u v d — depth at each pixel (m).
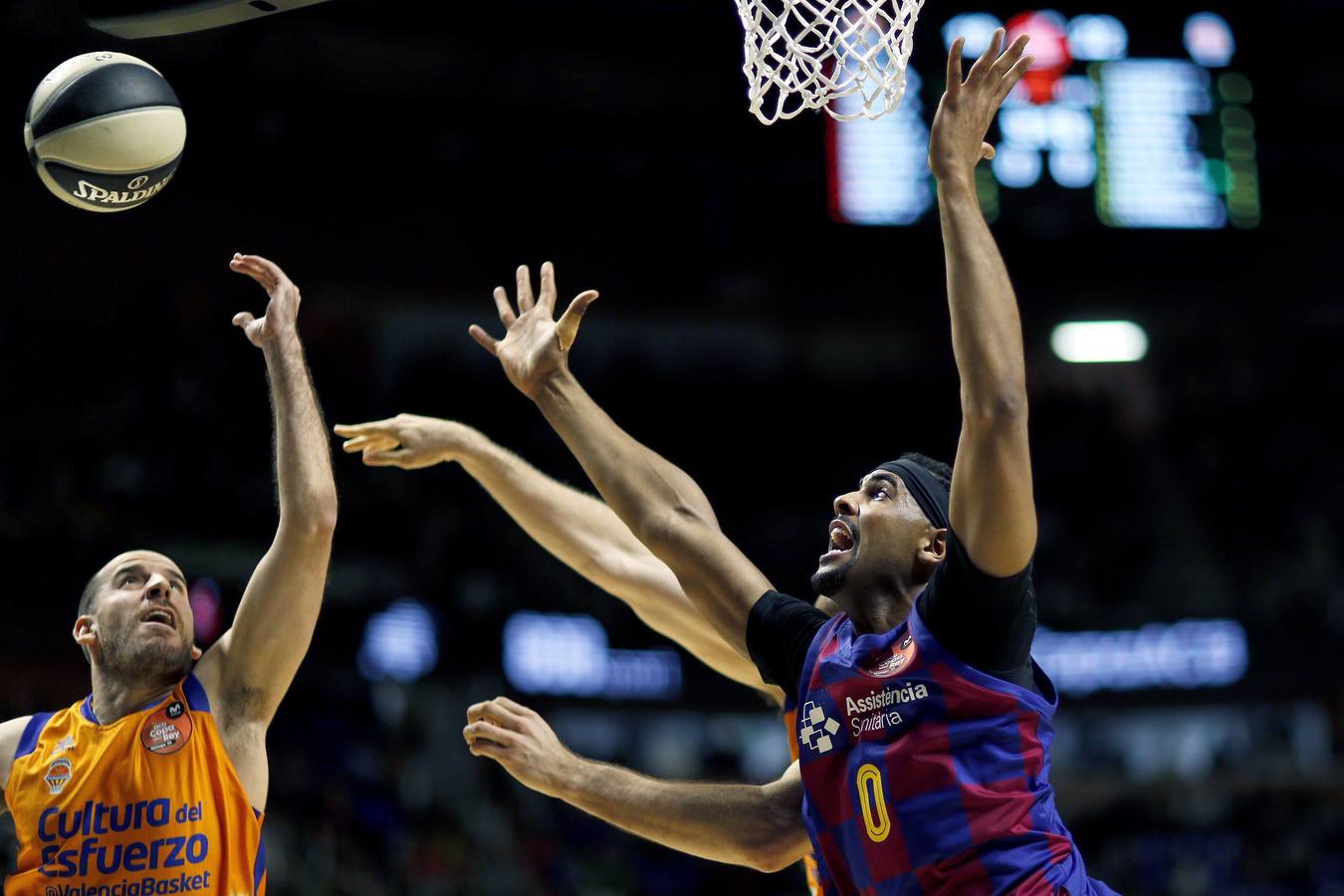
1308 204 21.20
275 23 18.77
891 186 18.97
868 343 23.70
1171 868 18.83
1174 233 20.95
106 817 3.87
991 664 3.27
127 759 3.92
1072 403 23.56
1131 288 21.41
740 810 3.96
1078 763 21.22
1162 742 21.36
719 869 18.25
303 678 16.83
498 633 18.27
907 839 3.29
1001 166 19.64
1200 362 23.62
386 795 16.38
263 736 4.16
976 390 3.15
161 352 18.38
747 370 23.52
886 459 23.48
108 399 17.66
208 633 15.73
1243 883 18.25
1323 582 20.44
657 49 20.86
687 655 19.17
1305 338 23.53
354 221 20.02
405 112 19.78
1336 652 19.50
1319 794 19.47
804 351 23.69
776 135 20.84
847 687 3.43
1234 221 19.94
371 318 20.62
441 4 19.70
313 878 14.34
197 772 3.95
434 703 18.31
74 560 15.24
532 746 4.11
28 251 17.98
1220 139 20.05
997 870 3.22
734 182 20.72
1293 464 22.50
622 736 21.00
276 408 4.21
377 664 17.41
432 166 20.03
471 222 20.73
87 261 18.34
